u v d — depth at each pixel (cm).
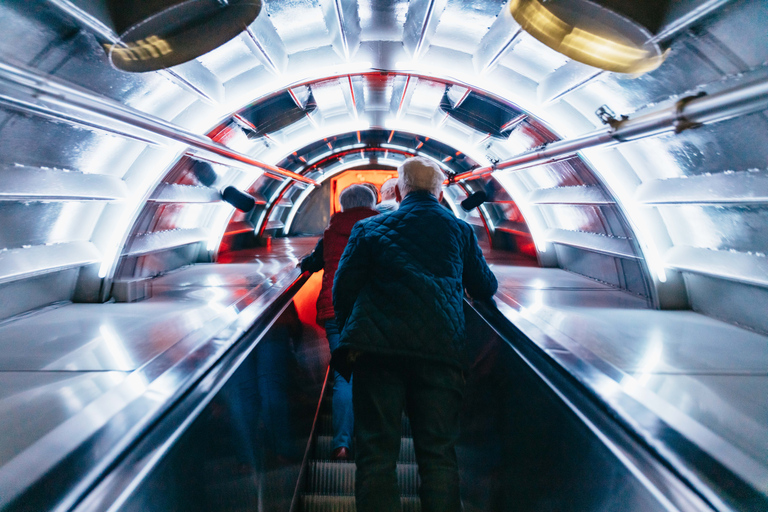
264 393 200
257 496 172
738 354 176
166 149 285
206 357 154
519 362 184
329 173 923
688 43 162
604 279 364
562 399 139
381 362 142
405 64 305
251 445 171
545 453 149
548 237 454
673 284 265
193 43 159
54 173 228
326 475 271
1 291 232
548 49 246
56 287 271
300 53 304
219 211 507
